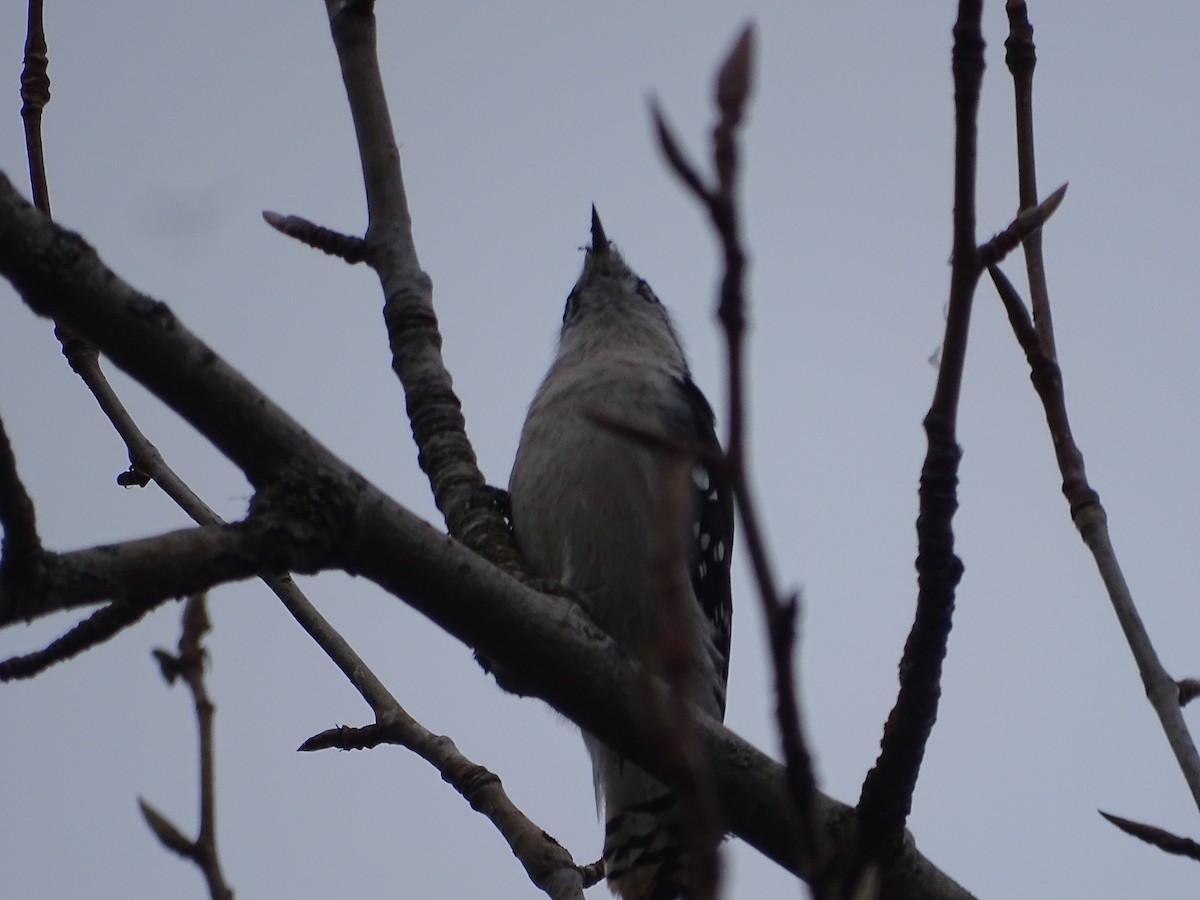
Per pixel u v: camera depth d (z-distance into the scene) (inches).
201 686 292.0
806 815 124.4
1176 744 248.1
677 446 128.4
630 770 364.5
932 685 245.4
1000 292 274.8
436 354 366.0
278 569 230.1
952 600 235.5
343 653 326.3
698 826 120.4
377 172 361.4
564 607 264.5
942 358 207.8
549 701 267.6
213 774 283.6
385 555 243.0
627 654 265.1
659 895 363.9
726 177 109.7
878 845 261.3
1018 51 283.0
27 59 339.3
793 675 116.6
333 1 368.5
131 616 212.5
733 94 110.3
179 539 219.6
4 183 220.1
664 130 109.9
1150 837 247.4
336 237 360.5
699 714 273.6
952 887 267.9
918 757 254.2
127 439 331.0
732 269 110.7
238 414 231.1
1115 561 263.7
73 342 341.1
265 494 233.6
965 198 185.8
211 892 271.1
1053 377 274.2
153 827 275.9
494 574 255.1
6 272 220.5
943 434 221.3
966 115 178.2
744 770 268.1
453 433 361.4
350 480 238.7
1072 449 272.4
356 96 362.6
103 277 223.5
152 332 225.8
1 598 201.2
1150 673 255.4
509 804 310.7
